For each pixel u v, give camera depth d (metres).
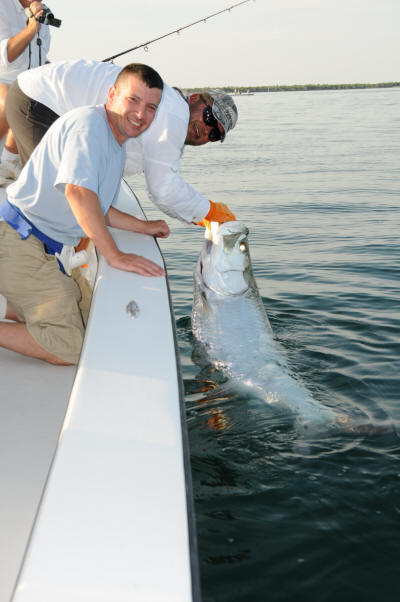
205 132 3.26
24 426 2.03
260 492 2.50
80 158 2.36
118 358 1.72
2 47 4.05
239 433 2.94
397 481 2.58
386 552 2.15
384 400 3.29
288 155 23.88
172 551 1.03
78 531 1.06
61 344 2.54
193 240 8.34
